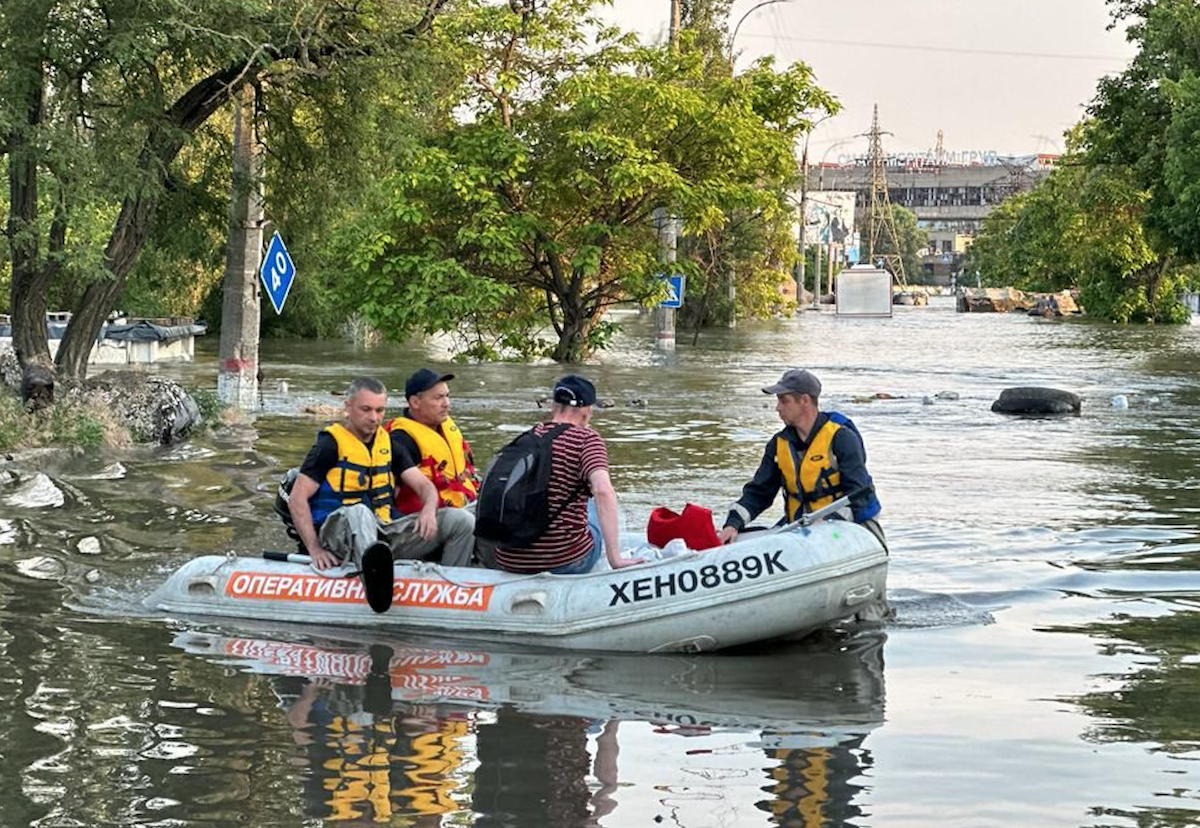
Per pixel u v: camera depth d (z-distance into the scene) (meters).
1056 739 7.12
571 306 35.59
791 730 7.23
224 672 8.20
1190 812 6.11
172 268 37.34
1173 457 19.14
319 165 21.64
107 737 6.93
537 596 9.07
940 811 6.08
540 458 9.28
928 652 8.96
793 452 9.92
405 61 20.27
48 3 17.08
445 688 7.96
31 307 19.55
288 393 26.67
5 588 10.31
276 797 6.14
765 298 66.62
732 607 8.86
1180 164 48.16
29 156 17.38
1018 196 156.50
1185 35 51.47
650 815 5.98
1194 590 10.83
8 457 15.91
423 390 10.24
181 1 17.73
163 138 19.11
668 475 16.62
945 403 27.53
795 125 36.06
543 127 33.62
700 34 48.72
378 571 9.17
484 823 5.87
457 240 32.41
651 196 33.88
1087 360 42.56
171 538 12.20
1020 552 12.30
